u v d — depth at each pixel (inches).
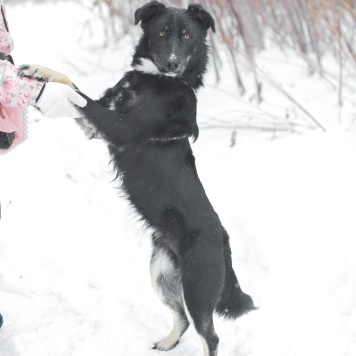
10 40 174.2
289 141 285.1
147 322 215.8
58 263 242.8
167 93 197.5
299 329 203.3
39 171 294.8
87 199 280.5
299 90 333.4
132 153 197.0
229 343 204.4
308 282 221.1
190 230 196.4
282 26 359.9
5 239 251.6
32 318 212.1
